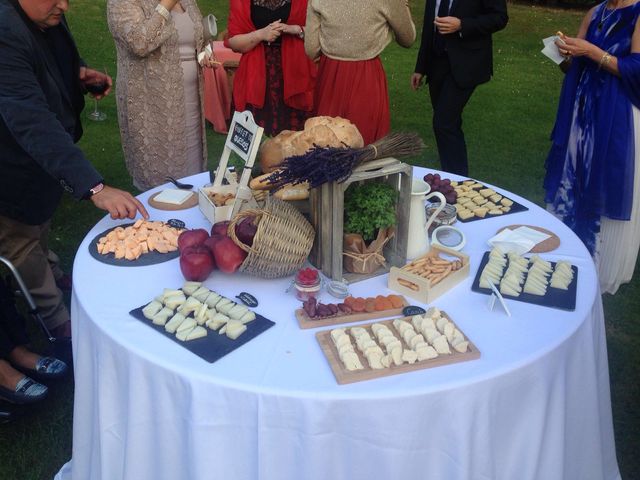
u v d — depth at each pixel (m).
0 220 2.49
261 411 1.38
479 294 1.79
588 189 3.05
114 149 5.61
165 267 1.92
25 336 2.56
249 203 2.06
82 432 1.84
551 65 8.99
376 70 3.51
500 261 1.94
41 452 2.43
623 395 2.84
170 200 2.38
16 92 2.04
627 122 2.88
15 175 2.34
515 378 1.47
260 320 1.62
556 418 1.60
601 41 2.89
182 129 3.24
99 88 2.86
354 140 2.05
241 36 3.76
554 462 1.61
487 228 2.24
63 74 2.57
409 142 1.79
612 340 3.21
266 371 1.44
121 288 1.80
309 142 2.01
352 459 1.42
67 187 2.03
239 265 1.78
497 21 4.00
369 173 1.70
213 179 2.52
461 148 4.42
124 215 2.03
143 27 2.85
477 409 1.43
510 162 5.51
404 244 1.85
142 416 1.54
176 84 3.12
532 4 12.94
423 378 1.41
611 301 3.56
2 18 2.06
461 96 4.24
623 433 2.62
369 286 1.82
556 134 3.16
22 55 2.08
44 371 2.59
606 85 2.90
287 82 3.87
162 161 3.26
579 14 12.24
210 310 1.64
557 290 1.79
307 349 1.53
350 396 1.36
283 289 1.80
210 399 1.41
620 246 3.20
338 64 3.47
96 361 1.66
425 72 4.44
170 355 1.49
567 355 1.61
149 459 1.59
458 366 1.46
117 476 1.69
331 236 1.78
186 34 3.15
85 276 1.86
